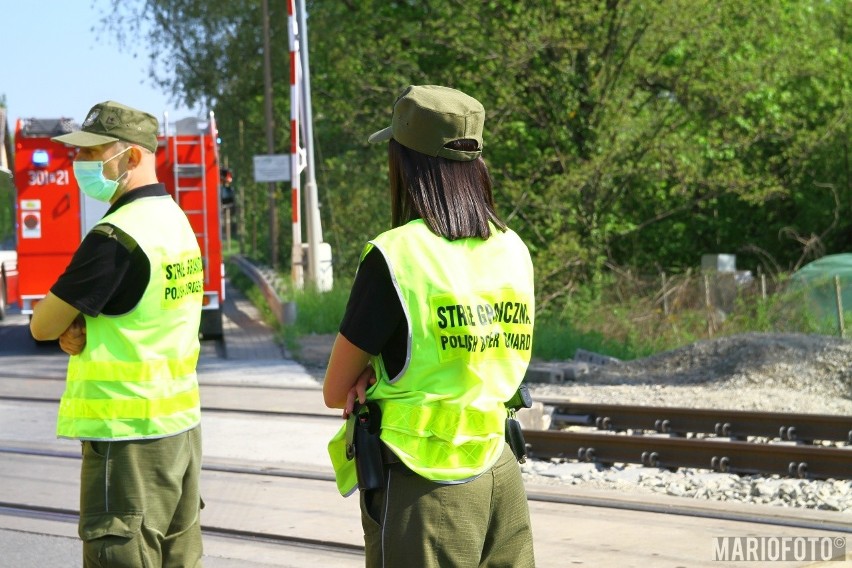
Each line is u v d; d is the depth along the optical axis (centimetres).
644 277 2655
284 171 2720
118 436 460
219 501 851
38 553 724
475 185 349
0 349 2088
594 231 2761
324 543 733
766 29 2767
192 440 494
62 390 1491
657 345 2141
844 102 3203
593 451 1041
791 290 2234
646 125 2764
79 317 460
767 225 3850
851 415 1180
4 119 2069
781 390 1409
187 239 489
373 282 333
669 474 977
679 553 687
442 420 335
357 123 3128
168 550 495
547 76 2728
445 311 333
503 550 355
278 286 2634
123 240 454
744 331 2177
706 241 3922
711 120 2777
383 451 337
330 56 3616
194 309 495
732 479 945
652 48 2686
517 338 353
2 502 858
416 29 3052
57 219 2030
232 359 1831
